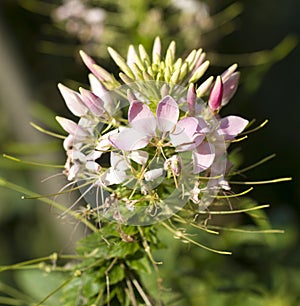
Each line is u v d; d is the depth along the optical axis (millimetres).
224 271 748
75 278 634
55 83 859
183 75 607
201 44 818
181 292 708
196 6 794
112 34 787
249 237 744
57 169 789
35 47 857
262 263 770
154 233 626
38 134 826
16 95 836
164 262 711
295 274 777
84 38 795
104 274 627
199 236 745
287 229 792
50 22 873
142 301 633
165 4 802
